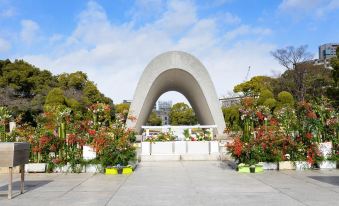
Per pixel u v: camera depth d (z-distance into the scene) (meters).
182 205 5.42
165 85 21.52
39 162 9.90
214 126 15.09
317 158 9.92
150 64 17.48
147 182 7.82
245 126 10.02
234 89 50.28
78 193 6.55
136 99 17.28
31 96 37.47
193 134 15.34
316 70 40.38
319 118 10.40
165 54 17.55
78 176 8.95
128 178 8.50
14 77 35.94
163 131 16.39
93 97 43.59
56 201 5.82
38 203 5.67
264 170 9.68
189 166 10.94
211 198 5.93
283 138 9.74
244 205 5.36
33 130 10.73
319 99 11.23
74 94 39.62
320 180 7.79
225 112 31.30
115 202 5.70
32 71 38.38
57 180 8.27
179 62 17.55
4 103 31.11
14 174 9.48
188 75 18.00
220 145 14.44
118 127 10.19
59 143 9.95
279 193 6.30
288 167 9.77
